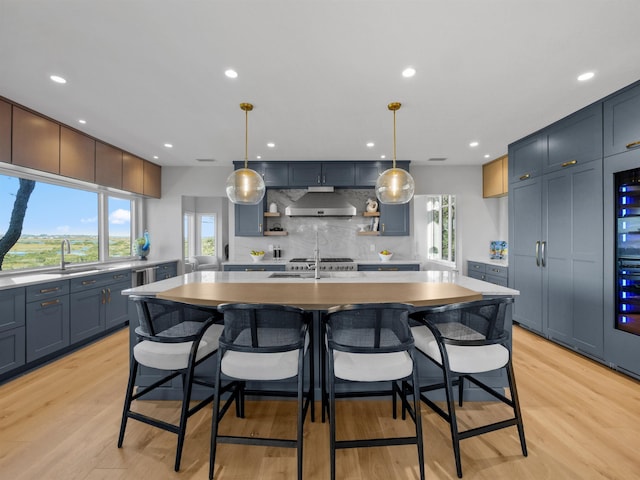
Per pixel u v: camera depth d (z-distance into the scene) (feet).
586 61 6.78
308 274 9.84
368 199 16.84
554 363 9.09
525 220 11.95
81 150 11.23
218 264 24.50
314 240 16.83
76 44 6.10
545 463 5.19
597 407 6.83
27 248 10.62
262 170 15.52
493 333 5.13
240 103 8.79
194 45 6.15
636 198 7.88
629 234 8.07
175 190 16.60
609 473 4.97
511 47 6.24
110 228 14.44
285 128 10.86
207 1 4.98
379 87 7.88
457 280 8.50
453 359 5.15
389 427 6.20
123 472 5.00
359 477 4.92
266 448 5.59
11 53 6.39
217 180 16.63
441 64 6.84
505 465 5.15
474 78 7.45
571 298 9.86
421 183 16.62
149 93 8.19
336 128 10.85
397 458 5.34
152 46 6.18
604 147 8.63
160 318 5.48
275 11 5.22
